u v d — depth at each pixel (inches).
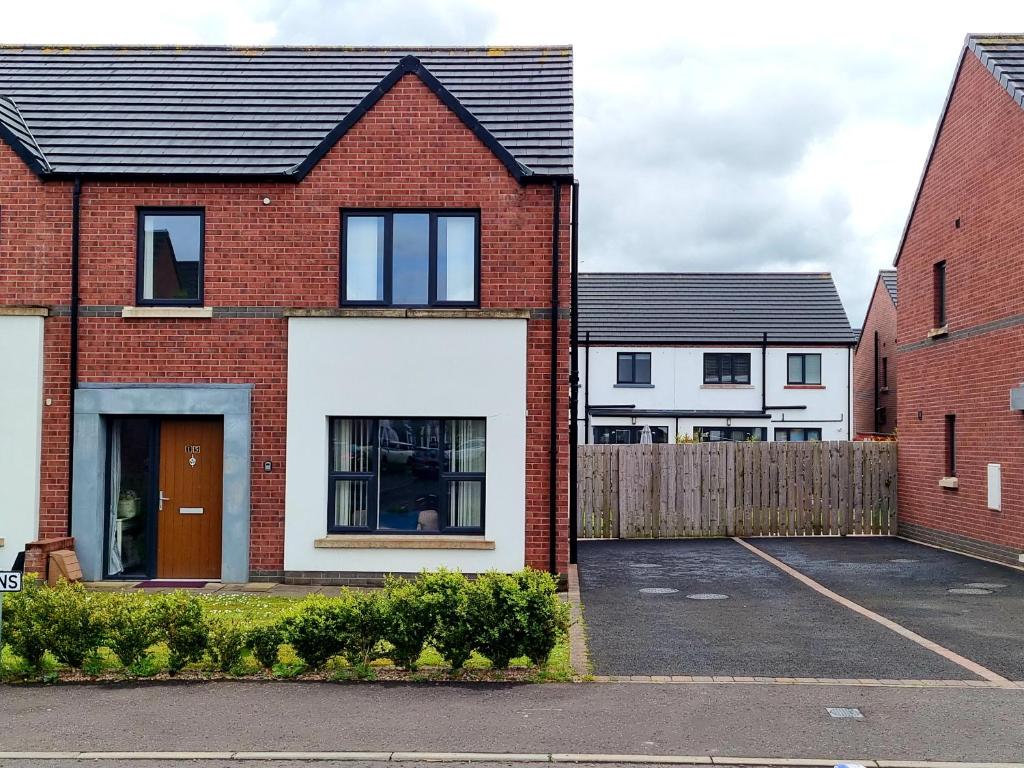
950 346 653.9
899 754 244.5
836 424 1280.8
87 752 247.0
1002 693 297.3
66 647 312.2
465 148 510.6
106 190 512.7
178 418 516.7
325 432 506.0
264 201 511.8
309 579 500.7
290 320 507.2
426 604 315.6
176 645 317.1
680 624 405.1
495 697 292.0
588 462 750.5
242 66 619.2
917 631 391.2
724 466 759.1
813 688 302.5
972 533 622.8
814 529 760.3
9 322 506.6
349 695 294.4
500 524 499.8
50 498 506.0
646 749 248.2
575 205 578.9
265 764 239.8
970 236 619.8
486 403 502.6
